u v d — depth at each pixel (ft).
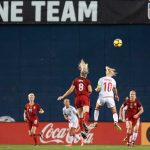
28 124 213.66
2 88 237.45
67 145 207.10
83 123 167.53
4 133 226.58
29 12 238.07
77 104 170.40
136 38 235.81
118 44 213.05
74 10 237.25
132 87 235.20
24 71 237.66
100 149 170.30
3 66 238.27
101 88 190.70
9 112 236.43
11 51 238.07
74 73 236.22
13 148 181.16
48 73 237.04
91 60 236.02
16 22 238.07
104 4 236.22
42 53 237.45
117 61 235.81
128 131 202.18
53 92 236.43
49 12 237.45
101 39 235.81
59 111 235.61
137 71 235.81
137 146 201.46
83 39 236.22
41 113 233.76
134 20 235.81
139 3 235.81
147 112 234.17
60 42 237.25
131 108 203.72
